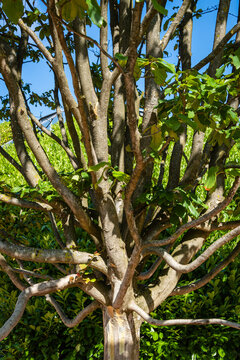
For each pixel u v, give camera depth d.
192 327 3.19
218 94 1.55
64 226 2.40
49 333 3.39
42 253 2.15
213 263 3.53
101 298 2.23
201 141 2.45
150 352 3.10
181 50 2.75
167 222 2.30
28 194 2.36
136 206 2.23
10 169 5.60
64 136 2.88
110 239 2.12
